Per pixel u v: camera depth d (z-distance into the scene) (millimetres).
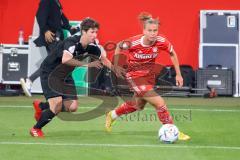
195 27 50156
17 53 47438
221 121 33344
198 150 23797
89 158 21844
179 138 26422
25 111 36781
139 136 27500
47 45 38969
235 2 49969
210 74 47625
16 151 23094
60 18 39094
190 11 50156
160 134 25469
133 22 50156
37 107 27875
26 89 39625
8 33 50281
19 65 47500
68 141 25672
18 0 50094
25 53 47500
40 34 39219
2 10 50094
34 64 46344
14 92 46375
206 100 44875
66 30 40438
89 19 25688
